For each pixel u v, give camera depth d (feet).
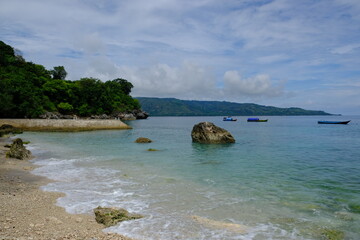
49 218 35.53
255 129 274.77
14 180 57.06
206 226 35.12
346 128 290.97
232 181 59.06
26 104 245.65
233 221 37.11
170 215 38.86
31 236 29.22
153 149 108.47
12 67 319.88
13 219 34.27
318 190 52.34
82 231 32.30
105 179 59.93
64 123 209.77
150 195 48.32
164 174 65.62
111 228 34.01
